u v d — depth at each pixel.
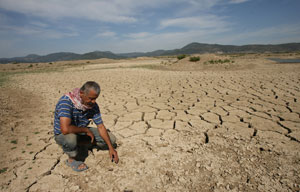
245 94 5.29
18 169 2.00
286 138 2.61
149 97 5.37
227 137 2.70
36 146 2.51
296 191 1.61
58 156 2.27
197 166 2.02
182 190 1.68
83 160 2.17
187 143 2.55
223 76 9.30
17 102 4.98
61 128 1.74
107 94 5.97
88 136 2.15
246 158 2.14
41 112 4.09
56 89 7.20
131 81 8.57
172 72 12.16
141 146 2.50
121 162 2.13
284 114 3.58
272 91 5.52
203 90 6.05
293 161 2.04
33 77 11.97
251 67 13.67
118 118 3.68
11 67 31.72
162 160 2.16
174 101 4.83
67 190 1.71
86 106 1.80
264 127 3.01
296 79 7.38
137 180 1.82
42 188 1.73
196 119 3.49
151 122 3.42
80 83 8.66
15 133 2.92
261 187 1.68
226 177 1.83
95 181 1.82
